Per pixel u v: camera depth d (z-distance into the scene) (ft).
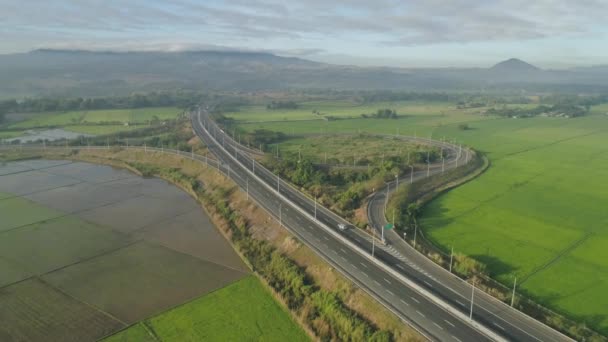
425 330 280.31
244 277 384.47
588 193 582.76
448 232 451.94
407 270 362.53
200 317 321.52
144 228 500.74
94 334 299.99
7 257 419.95
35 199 604.90
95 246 448.65
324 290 342.64
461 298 318.86
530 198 563.07
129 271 394.11
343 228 449.06
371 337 279.08
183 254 431.84
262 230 469.57
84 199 609.42
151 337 297.53
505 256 394.32
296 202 545.03
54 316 321.52
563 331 277.85
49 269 396.16
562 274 359.25
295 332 304.91
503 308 306.14
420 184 613.11
